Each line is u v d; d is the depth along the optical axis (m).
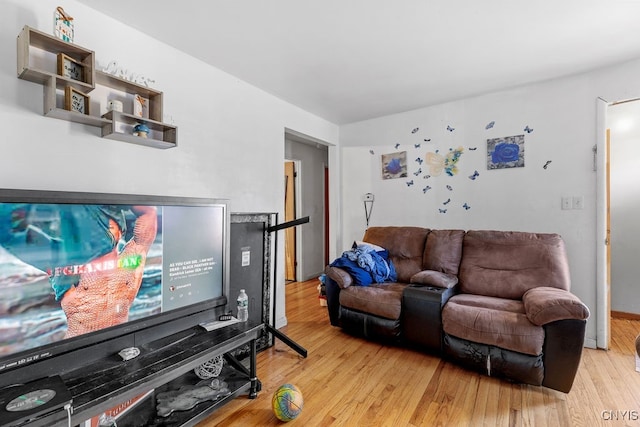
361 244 3.36
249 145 2.84
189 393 1.77
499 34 2.09
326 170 5.91
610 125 3.38
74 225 1.38
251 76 2.70
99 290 1.46
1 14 1.46
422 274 2.70
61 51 1.60
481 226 3.25
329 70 2.60
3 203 1.19
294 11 1.82
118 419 1.55
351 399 1.91
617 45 2.25
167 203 1.75
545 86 2.89
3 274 1.18
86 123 1.71
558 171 2.84
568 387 1.88
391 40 2.15
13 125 1.48
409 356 2.49
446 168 3.46
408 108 3.61
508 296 2.51
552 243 2.55
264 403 1.87
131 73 1.96
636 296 3.25
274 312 2.72
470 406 1.83
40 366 1.26
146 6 1.76
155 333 1.69
